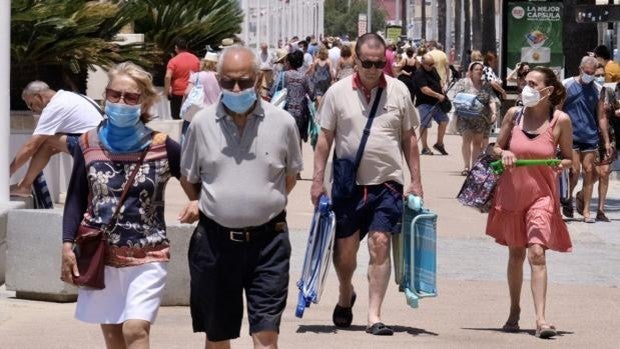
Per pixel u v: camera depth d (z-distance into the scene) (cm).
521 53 4956
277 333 1243
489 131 4006
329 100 1702
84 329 1708
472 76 4003
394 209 1695
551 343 1712
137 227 1228
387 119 1689
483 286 2183
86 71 3834
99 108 2186
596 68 2959
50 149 2227
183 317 1806
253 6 9200
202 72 3453
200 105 3375
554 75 1748
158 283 1233
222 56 1217
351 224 1708
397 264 1761
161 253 1239
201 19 5356
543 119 1756
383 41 1691
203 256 1252
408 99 1698
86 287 1221
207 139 1238
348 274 1745
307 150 4919
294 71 3797
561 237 1773
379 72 1681
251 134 1236
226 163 1234
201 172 1252
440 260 2442
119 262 1226
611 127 3092
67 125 2155
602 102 3008
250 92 1208
